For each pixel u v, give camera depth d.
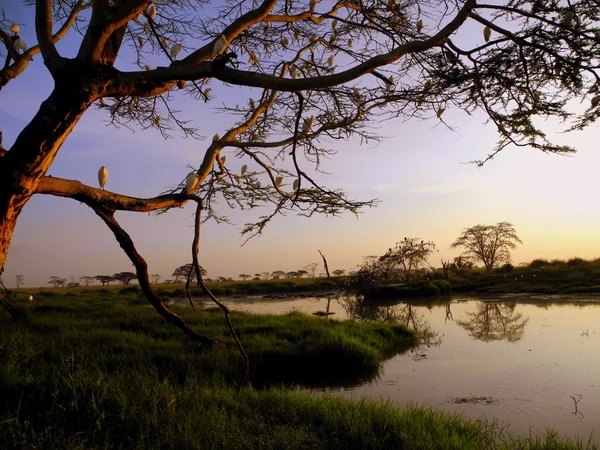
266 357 11.16
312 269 85.62
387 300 36.25
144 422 5.45
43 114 3.07
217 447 5.16
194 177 3.72
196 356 10.70
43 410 5.56
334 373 10.98
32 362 8.07
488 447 6.02
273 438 5.52
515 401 8.43
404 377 10.57
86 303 24.44
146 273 3.58
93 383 6.14
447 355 13.02
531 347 13.69
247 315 18.17
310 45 5.37
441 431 6.08
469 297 35.84
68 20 4.80
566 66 3.95
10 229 3.06
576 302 27.86
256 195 5.45
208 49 3.89
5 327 12.50
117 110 5.64
